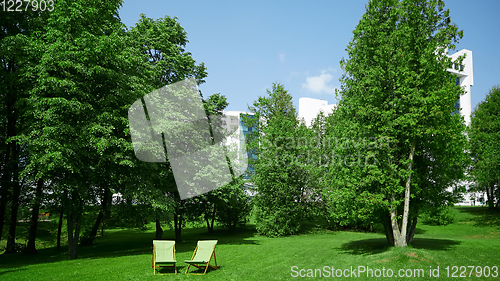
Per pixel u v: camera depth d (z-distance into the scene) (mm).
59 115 12953
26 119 15727
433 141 13969
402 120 12656
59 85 12797
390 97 13578
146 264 11617
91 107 13359
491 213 31953
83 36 13445
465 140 15016
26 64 14047
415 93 12531
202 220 25391
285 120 27766
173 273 9992
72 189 13164
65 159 12312
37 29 15203
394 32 13602
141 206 16203
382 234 25266
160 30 20672
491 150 27797
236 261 12367
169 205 16188
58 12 13703
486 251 14109
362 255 13414
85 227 23828
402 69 12852
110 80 14531
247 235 26609
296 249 16016
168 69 20062
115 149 14164
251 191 26469
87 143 13328
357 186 13484
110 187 15680
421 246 15453
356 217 14203
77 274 9898
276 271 10250
